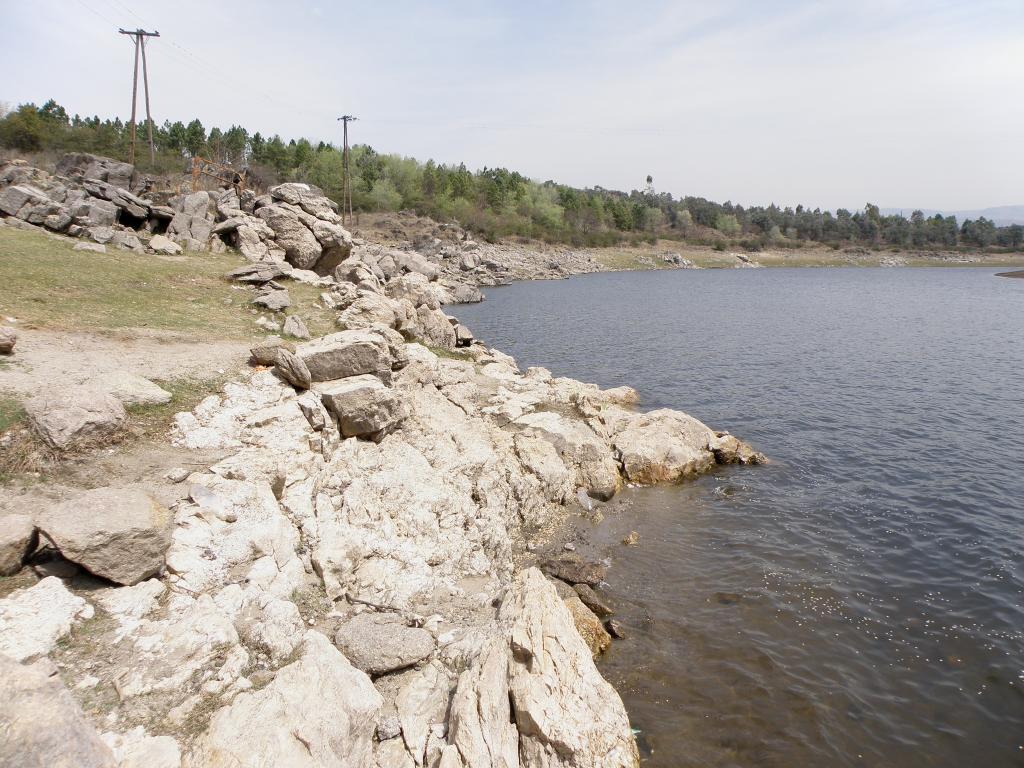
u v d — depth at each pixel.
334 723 7.28
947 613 13.21
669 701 10.66
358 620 10.13
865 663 11.71
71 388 12.01
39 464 10.53
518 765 8.08
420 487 14.13
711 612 13.23
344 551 11.39
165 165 65.06
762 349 43.12
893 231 196.62
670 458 20.64
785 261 167.88
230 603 9.12
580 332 49.91
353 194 120.50
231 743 6.69
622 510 18.25
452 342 30.23
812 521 17.44
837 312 64.50
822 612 13.24
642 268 140.88
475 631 10.54
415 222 119.00
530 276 106.31
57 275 22.33
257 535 10.62
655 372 36.09
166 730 7.01
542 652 9.18
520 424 20.42
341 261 35.94
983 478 20.08
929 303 73.81
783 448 23.33
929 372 35.53
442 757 7.71
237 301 24.88
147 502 9.57
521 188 161.75
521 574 11.63
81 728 5.77
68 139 72.25
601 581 14.38
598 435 21.22
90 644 7.77
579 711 8.56
